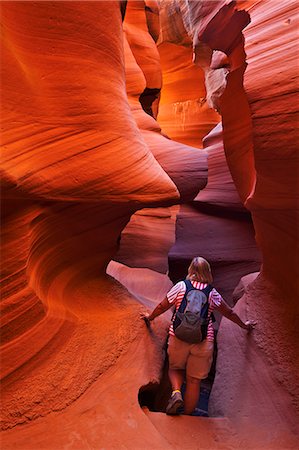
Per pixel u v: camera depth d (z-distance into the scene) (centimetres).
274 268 338
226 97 441
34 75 216
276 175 252
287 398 259
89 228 271
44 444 195
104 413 229
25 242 205
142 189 267
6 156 182
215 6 381
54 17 229
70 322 250
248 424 260
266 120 243
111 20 280
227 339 362
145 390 280
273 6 281
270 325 318
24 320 210
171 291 289
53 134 217
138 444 215
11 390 204
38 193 201
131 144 272
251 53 267
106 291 327
